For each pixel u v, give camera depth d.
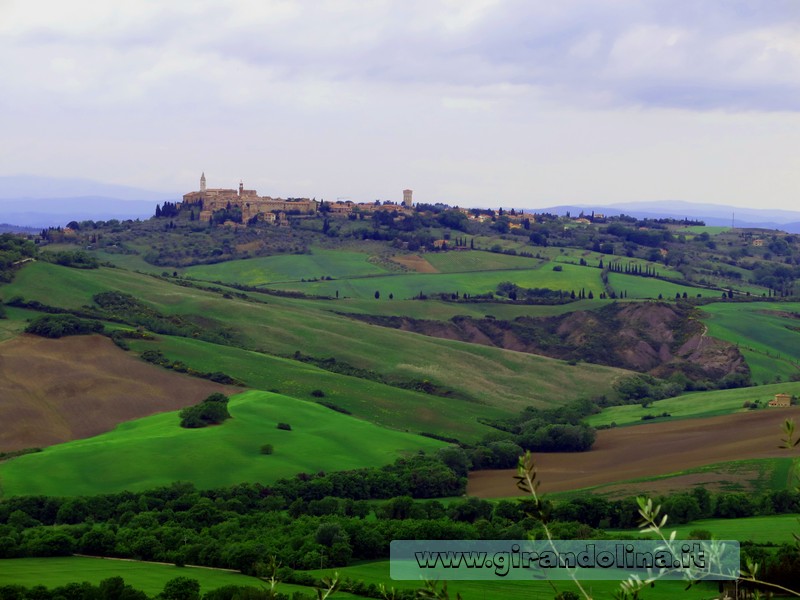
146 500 124.62
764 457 139.75
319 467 146.62
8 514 119.00
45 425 165.88
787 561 50.12
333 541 92.12
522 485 17.52
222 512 118.38
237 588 73.88
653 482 132.12
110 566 92.31
